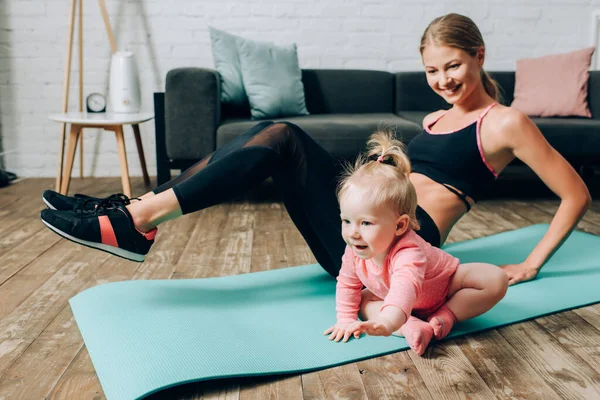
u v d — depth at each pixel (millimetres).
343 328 1360
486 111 1582
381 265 1321
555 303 1571
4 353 1328
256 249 2205
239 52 3254
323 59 3756
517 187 3436
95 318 1464
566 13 3750
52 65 3674
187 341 1312
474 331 1410
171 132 2941
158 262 2039
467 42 1527
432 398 1131
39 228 2477
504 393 1146
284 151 1501
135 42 3684
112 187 3432
